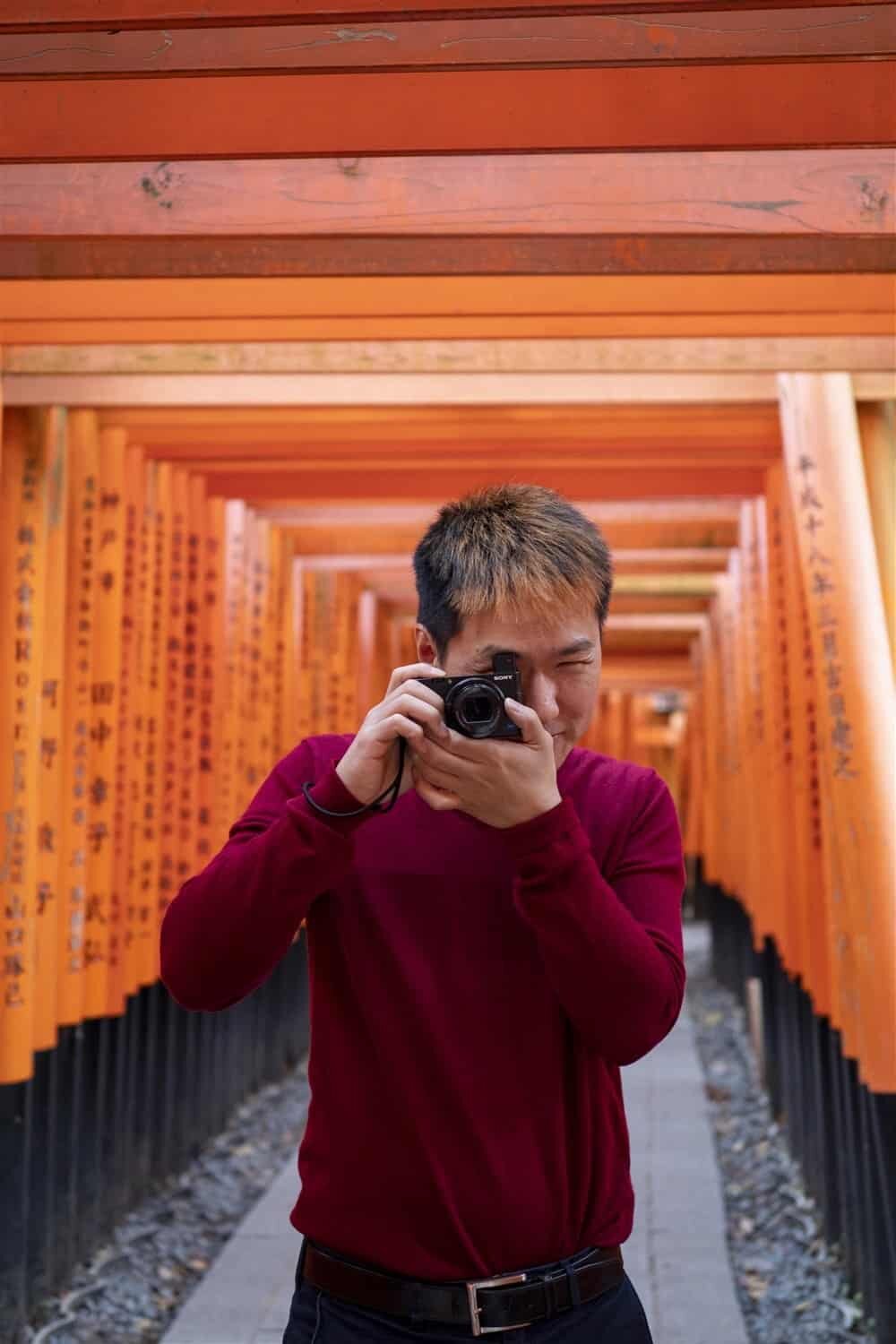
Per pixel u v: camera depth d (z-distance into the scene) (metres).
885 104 2.60
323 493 6.27
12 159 2.71
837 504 4.27
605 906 1.54
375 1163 1.62
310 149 2.69
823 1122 5.06
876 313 3.50
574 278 3.48
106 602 4.93
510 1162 1.60
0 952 4.10
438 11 2.45
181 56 2.52
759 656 6.83
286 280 3.51
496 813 1.54
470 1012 1.63
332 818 1.56
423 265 3.01
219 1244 5.27
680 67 2.60
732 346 4.27
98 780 4.90
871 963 3.91
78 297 3.53
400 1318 1.58
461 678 1.53
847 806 4.09
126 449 5.27
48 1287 4.42
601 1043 1.60
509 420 4.99
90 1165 4.91
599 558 1.67
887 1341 3.97
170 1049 5.87
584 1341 1.60
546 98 2.66
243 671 6.71
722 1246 5.14
